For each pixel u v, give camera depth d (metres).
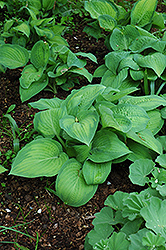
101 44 2.34
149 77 2.04
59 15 2.37
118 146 1.77
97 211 1.77
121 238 1.58
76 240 1.71
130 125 1.78
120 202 1.69
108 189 1.83
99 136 1.82
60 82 2.05
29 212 1.76
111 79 2.08
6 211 1.76
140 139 1.80
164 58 2.05
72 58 2.01
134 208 1.62
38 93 2.09
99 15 2.21
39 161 1.76
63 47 2.02
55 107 1.89
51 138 1.83
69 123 1.75
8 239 1.69
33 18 2.12
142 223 1.65
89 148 1.78
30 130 1.95
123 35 2.15
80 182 1.75
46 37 2.12
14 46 2.05
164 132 1.99
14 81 2.13
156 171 1.72
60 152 1.81
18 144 1.87
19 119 1.99
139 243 1.56
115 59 2.07
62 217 1.75
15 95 2.08
